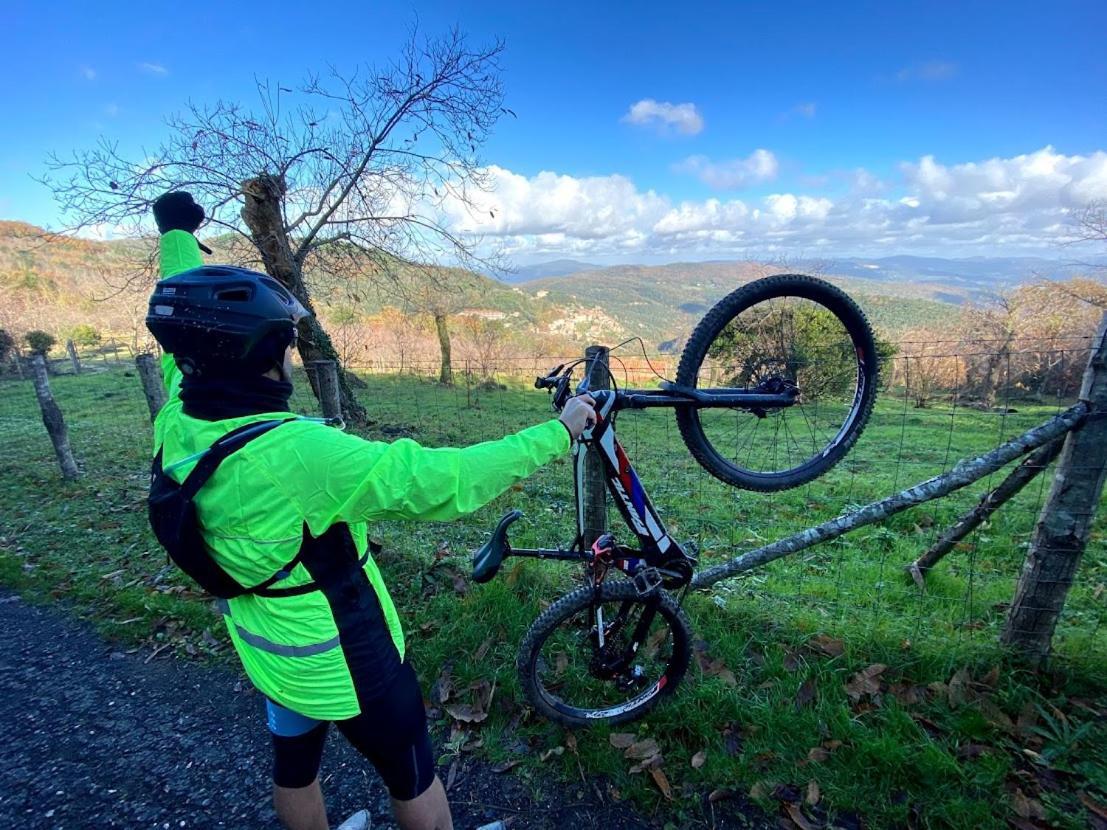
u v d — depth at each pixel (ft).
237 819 7.25
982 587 12.50
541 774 7.74
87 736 8.70
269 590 4.12
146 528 16.35
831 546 15.52
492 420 33.55
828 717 8.06
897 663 8.97
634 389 7.13
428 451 4.15
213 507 3.84
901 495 9.06
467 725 8.58
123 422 33.50
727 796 7.27
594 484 10.45
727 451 10.72
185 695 9.59
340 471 3.85
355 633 4.37
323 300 33.63
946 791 7.00
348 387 31.81
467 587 11.68
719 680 8.78
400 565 12.69
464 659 9.78
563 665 9.39
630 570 7.65
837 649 9.27
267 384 4.17
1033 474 9.55
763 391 7.39
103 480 21.44
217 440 3.87
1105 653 8.78
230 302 3.88
